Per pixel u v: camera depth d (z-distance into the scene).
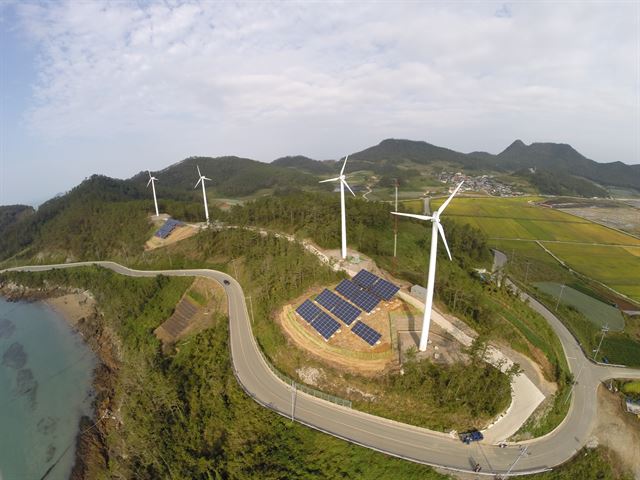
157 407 58.22
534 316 79.81
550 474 42.47
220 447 48.41
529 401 51.66
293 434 46.62
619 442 49.75
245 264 100.38
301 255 88.00
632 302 102.69
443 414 46.31
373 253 93.69
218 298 89.31
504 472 41.28
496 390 48.22
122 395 71.06
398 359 53.56
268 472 42.56
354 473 41.44
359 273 74.19
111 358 90.69
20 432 71.25
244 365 61.19
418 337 58.25
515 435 45.94
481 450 43.53
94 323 106.94
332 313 64.62
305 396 53.03
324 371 54.44
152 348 80.75
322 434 45.91
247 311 80.38
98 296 116.81
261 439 47.31
